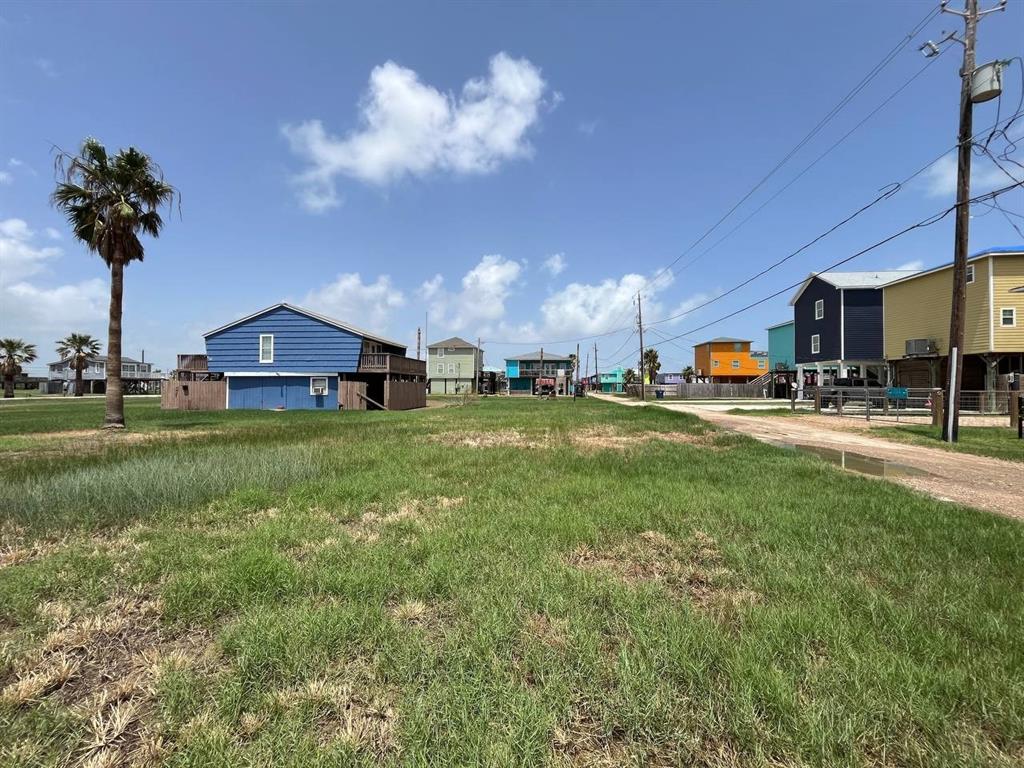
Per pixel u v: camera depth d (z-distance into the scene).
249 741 1.92
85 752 1.90
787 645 2.51
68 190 15.21
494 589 3.20
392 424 16.84
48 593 3.29
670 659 2.36
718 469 7.62
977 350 22.05
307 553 3.97
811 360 32.78
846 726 1.95
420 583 3.29
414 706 2.07
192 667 2.41
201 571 3.53
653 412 22.44
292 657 2.41
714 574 3.53
